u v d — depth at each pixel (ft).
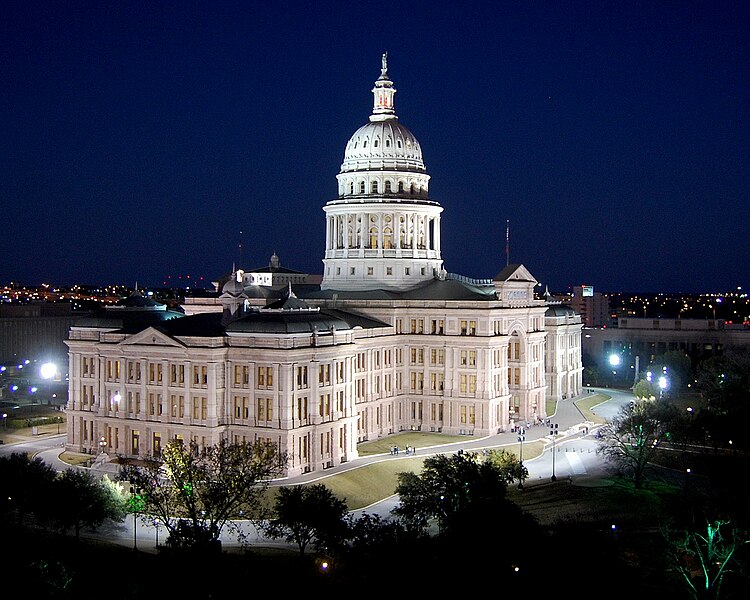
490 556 355.77
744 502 434.30
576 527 418.10
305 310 572.92
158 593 354.13
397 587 338.54
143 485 422.82
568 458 600.80
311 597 346.13
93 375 597.11
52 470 480.23
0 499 437.17
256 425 534.78
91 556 407.03
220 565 370.12
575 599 343.46
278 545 431.84
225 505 414.00
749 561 380.99
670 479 539.70
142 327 591.37
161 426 554.46
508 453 521.24
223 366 544.62
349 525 400.67
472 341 655.76
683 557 387.96
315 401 542.98
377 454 587.27
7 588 356.38
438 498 413.59
